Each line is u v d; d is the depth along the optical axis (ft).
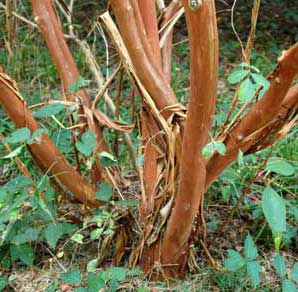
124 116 11.04
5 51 13.66
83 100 7.34
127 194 7.68
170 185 6.59
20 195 7.04
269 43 17.28
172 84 13.23
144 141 7.02
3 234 7.22
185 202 6.30
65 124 9.70
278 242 6.58
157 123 6.49
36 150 6.93
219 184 8.59
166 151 6.59
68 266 7.47
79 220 7.74
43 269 7.47
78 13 17.57
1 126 10.29
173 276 7.09
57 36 7.35
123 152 9.21
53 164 7.01
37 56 13.67
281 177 8.98
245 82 5.84
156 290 6.94
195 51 5.20
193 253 7.21
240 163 6.02
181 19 18.39
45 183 7.01
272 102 5.70
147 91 6.40
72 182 7.18
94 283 6.58
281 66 5.38
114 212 7.11
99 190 7.07
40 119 9.96
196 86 5.38
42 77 13.44
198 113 5.55
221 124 6.73
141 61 6.28
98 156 7.23
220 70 15.03
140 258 7.14
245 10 19.86
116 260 7.37
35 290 7.19
